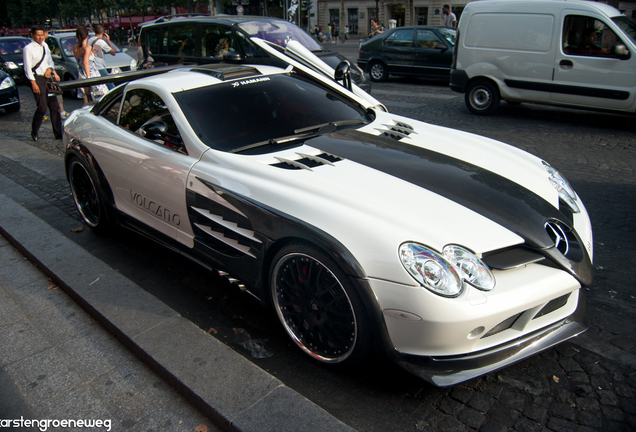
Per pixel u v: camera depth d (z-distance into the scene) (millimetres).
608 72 7512
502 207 2480
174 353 2535
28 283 3506
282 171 2668
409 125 3566
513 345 2244
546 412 2172
